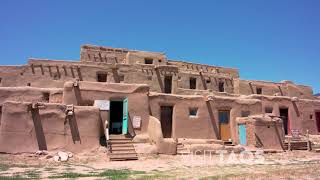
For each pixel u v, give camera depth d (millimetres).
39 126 18469
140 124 22312
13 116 18219
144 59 31594
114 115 24672
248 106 27031
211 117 25516
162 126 24438
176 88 28750
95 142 19281
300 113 32625
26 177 11953
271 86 36312
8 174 12656
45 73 26438
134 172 13672
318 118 33844
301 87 38312
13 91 22828
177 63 33406
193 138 24516
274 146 23984
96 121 19609
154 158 18812
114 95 22375
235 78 34688
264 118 24188
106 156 18375
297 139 27625
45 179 11594
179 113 24531
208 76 32344
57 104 19062
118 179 11656
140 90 23047
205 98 25609
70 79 26656
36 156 17594
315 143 27891
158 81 28531
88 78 27000
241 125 25359
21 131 18141
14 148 17828
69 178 11914
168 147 20219
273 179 11789
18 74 26219
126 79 27703
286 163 18047
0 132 17984
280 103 31719
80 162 16938
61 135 18719
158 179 11727
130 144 20062
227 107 26266
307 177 12258
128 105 22422
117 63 29578
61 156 17406
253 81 35406
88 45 30609
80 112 19359
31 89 23203
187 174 13141
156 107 23891
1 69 26250
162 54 32469
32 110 18562
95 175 12664
